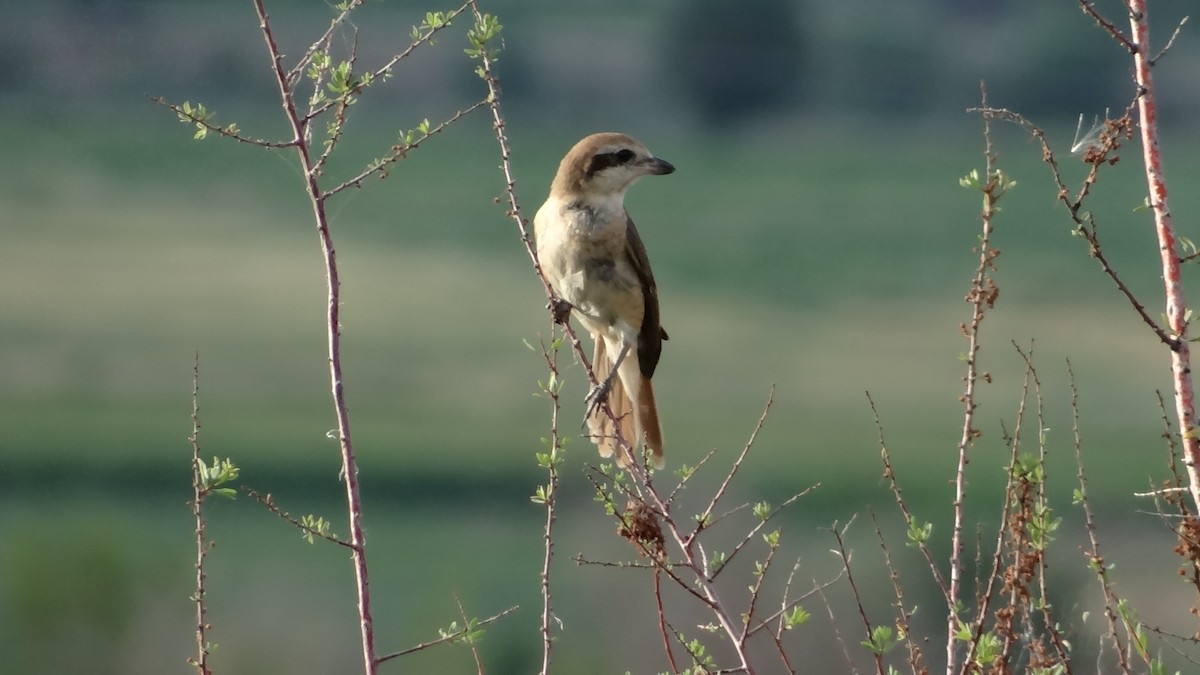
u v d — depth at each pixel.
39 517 37.59
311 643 26.16
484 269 75.81
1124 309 64.62
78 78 95.81
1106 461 39.19
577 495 26.33
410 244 78.44
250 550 33.53
